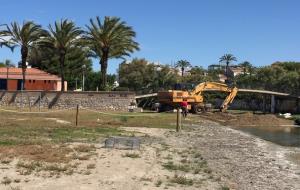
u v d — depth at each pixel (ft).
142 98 268.41
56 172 56.13
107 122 146.92
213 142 108.47
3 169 56.65
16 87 301.63
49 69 356.79
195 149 90.07
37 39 244.22
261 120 207.82
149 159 70.54
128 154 73.51
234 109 374.43
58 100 233.76
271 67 420.36
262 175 64.69
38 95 235.20
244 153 90.07
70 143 85.15
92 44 244.01
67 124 131.03
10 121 133.39
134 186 50.83
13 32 240.94
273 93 317.63
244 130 168.76
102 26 243.40
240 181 58.80
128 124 145.89
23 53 245.24
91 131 112.27
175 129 137.80
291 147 111.75
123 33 244.83
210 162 74.23
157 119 173.88
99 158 68.33
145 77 416.67
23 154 68.08
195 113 243.60
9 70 310.04
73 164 62.08
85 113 194.08
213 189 52.01
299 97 326.65
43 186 48.73
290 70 447.01
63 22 243.40
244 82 380.78
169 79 420.77
